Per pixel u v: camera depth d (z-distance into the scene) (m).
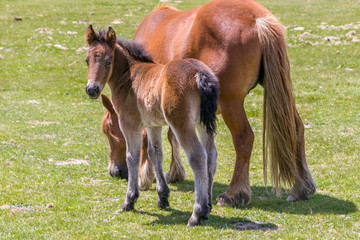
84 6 44.62
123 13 41.78
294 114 9.38
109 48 8.69
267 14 9.23
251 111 18.31
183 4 44.00
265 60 9.05
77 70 26.50
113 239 7.45
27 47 31.27
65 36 34.19
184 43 9.91
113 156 11.29
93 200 9.69
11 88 23.23
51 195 9.86
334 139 14.05
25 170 11.70
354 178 10.70
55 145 14.27
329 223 8.01
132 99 8.63
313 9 41.38
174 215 8.76
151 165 10.85
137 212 8.91
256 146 14.34
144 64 8.80
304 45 29.77
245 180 9.19
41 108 19.66
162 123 8.39
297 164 9.42
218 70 9.21
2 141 14.48
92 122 17.48
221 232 7.62
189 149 7.61
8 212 8.70
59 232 7.75
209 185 8.48
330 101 18.86
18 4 45.75
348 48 28.36
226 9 9.51
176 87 7.55
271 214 8.65
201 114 7.54
